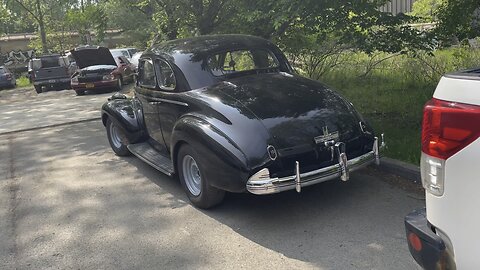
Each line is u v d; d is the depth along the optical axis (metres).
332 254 3.87
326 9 6.82
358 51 9.78
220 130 4.48
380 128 7.10
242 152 4.28
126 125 6.55
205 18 10.31
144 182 6.17
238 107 4.62
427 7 11.30
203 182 4.78
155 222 4.82
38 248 4.43
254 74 5.59
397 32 7.74
